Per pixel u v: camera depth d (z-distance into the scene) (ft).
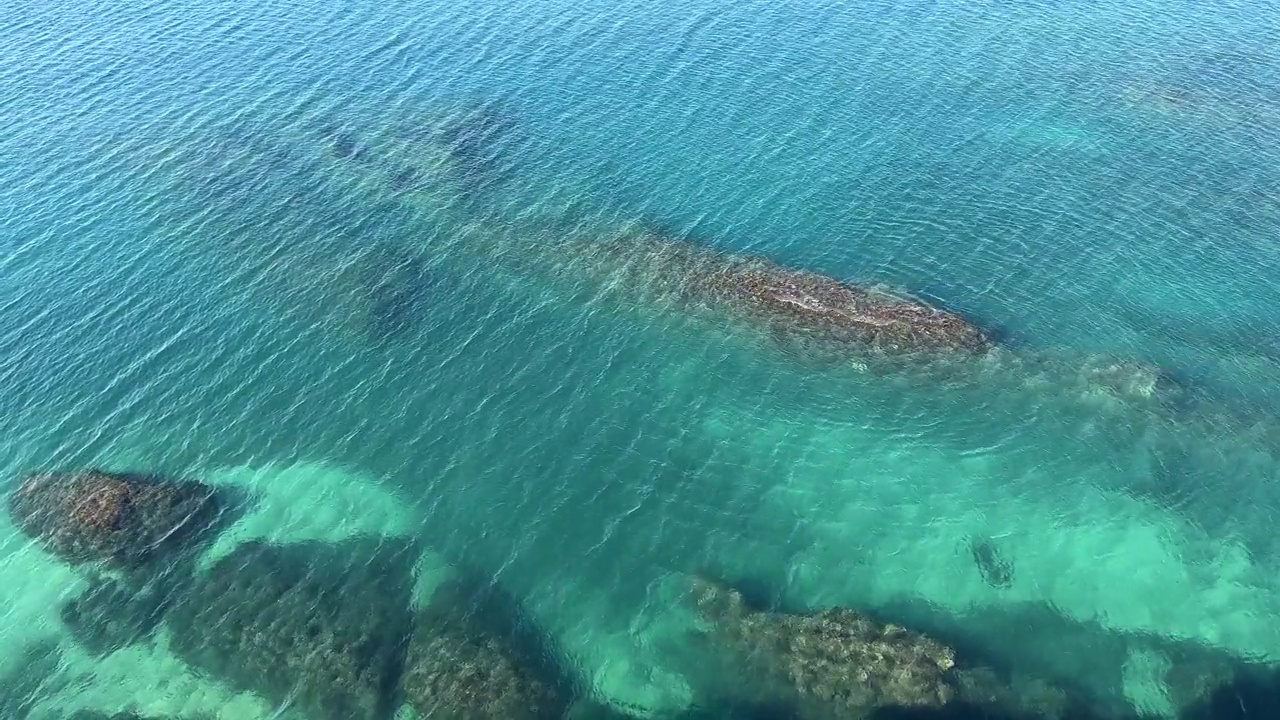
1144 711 100.37
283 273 171.32
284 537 124.77
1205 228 173.78
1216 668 104.47
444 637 111.24
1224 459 131.23
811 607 113.50
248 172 199.41
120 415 143.33
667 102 221.87
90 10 268.62
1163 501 126.00
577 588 117.29
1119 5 256.32
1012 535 122.42
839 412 141.90
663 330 157.79
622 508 127.54
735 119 214.28
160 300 165.17
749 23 254.68
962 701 100.63
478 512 127.54
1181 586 114.73
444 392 146.82
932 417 140.46
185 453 137.39
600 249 176.35
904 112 213.05
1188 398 140.77
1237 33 239.30
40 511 128.57
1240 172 188.03
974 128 206.18
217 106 222.28
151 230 181.88
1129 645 107.76
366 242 179.32
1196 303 158.20
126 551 122.83
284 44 249.96
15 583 119.55
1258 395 140.87
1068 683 103.55
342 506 129.08
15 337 156.76
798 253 173.27
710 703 103.65
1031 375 145.89
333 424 141.79
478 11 266.16
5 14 264.52
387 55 244.83
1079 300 159.53
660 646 109.91
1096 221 176.96
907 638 107.24
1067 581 115.96
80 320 160.56
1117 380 144.15
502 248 177.58
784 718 101.24
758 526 124.67
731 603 113.29
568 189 194.29
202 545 123.85
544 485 131.13
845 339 153.38
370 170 200.34
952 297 161.17
